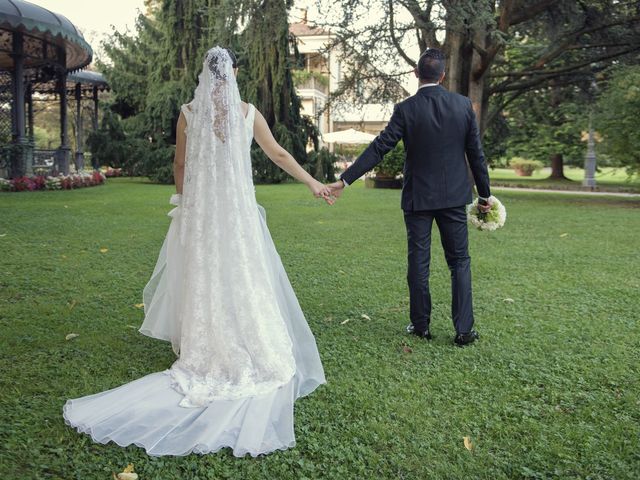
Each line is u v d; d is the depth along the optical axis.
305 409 2.70
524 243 7.84
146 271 5.69
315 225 9.43
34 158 18.11
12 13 14.73
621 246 7.60
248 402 2.68
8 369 3.11
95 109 25.33
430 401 2.82
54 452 2.26
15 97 16.59
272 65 22.22
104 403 2.64
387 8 13.09
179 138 3.10
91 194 15.36
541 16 15.38
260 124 3.14
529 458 2.30
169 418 2.54
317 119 18.00
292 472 2.18
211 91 2.88
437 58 3.62
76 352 3.41
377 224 9.62
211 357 2.83
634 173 15.38
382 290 5.11
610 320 4.21
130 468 2.15
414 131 3.59
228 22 13.92
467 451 2.34
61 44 17.48
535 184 25.88
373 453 2.30
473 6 11.68
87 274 5.50
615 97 14.32
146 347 3.53
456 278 3.70
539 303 4.71
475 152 3.69
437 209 3.61
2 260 6.04
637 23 15.68
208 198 2.83
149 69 25.12
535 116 29.27
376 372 3.18
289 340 2.96
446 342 3.73
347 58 15.29
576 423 2.61
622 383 3.06
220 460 2.25
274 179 22.31
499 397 2.87
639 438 2.45
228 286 2.82
